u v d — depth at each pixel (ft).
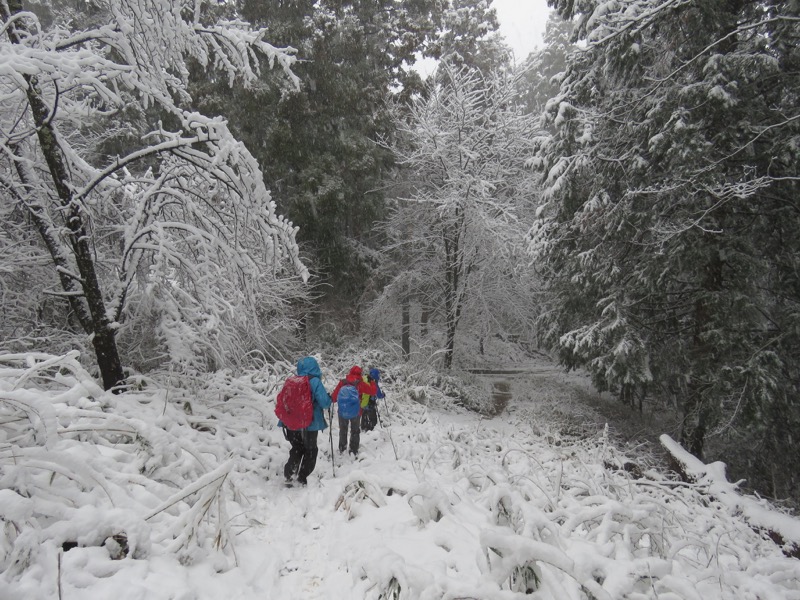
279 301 35.12
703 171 24.61
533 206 53.62
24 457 8.20
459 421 36.17
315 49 43.57
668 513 11.58
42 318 21.45
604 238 32.12
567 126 33.73
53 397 10.89
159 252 17.78
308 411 14.24
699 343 29.17
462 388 45.80
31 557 6.56
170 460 11.39
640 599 5.90
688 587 5.96
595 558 6.43
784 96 26.55
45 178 19.13
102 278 20.18
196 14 16.26
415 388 36.70
